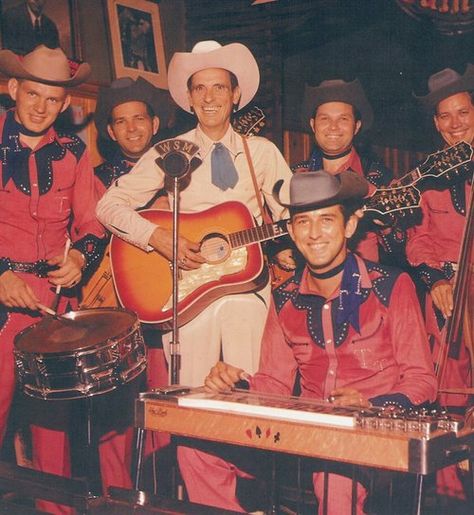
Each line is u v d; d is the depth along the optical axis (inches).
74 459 173.2
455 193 142.7
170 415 133.6
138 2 178.9
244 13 163.8
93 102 172.9
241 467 158.2
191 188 164.4
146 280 164.2
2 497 174.9
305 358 150.9
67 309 171.8
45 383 147.3
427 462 110.3
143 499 136.1
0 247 174.6
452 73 142.4
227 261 158.9
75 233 172.1
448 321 143.3
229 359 159.5
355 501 135.7
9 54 171.5
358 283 147.4
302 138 156.5
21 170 173.6
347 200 148.6
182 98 167.6
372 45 149.4
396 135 147.4
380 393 144.6
